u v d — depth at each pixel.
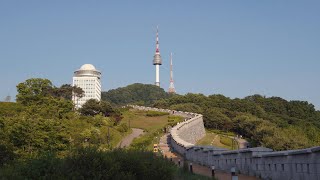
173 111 136.75
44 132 45.22
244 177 27.28
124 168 18.02
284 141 94.75
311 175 19.72
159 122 113.81
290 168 22.08
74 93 115.50
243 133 129.50
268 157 25.34
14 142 42.84
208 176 26.80
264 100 196.38
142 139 73.44
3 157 33.94
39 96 79.00
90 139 63.62
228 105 170.38
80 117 81.81
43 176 16.03
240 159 30.52
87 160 17.20
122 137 81.75
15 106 74.75
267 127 110.44
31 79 84.44
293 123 162.50
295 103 196.25
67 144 48.25
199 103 169.75
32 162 16.91
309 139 121.31
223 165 34.22
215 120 134.88
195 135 101.50
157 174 18.62
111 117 98.81
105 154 18.03
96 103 103.25
